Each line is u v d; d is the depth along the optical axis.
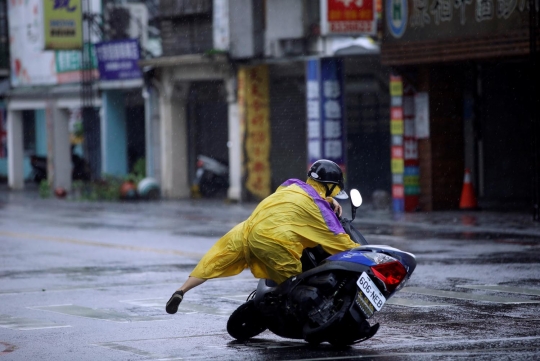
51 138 58.97
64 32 50.97
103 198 50.41
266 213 11.75
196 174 50.97
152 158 50.94
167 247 26.19
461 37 31.92
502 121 38.78
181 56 46.72
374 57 40.56
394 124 36.19
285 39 41.31
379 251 11.66
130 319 14.91
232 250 11.95
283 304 11.80
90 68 52.84
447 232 28.11
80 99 56.09
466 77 39.06
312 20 40.59
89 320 14.91
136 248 26.08
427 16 33.19
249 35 43.91
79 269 21.81
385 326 13.61
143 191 48.97
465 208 35.22
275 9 41.62
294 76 44.44
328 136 40.69
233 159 46.00
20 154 63.47
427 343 12.20
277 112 45.25
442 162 35.81
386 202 38.00
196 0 47.69
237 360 11.41
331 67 40.56
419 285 17.77
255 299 12.05
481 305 15.37
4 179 71.19
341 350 11.91
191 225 33.34
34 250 26.11
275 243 11.58
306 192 11.84
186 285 12.02
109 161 54.53
